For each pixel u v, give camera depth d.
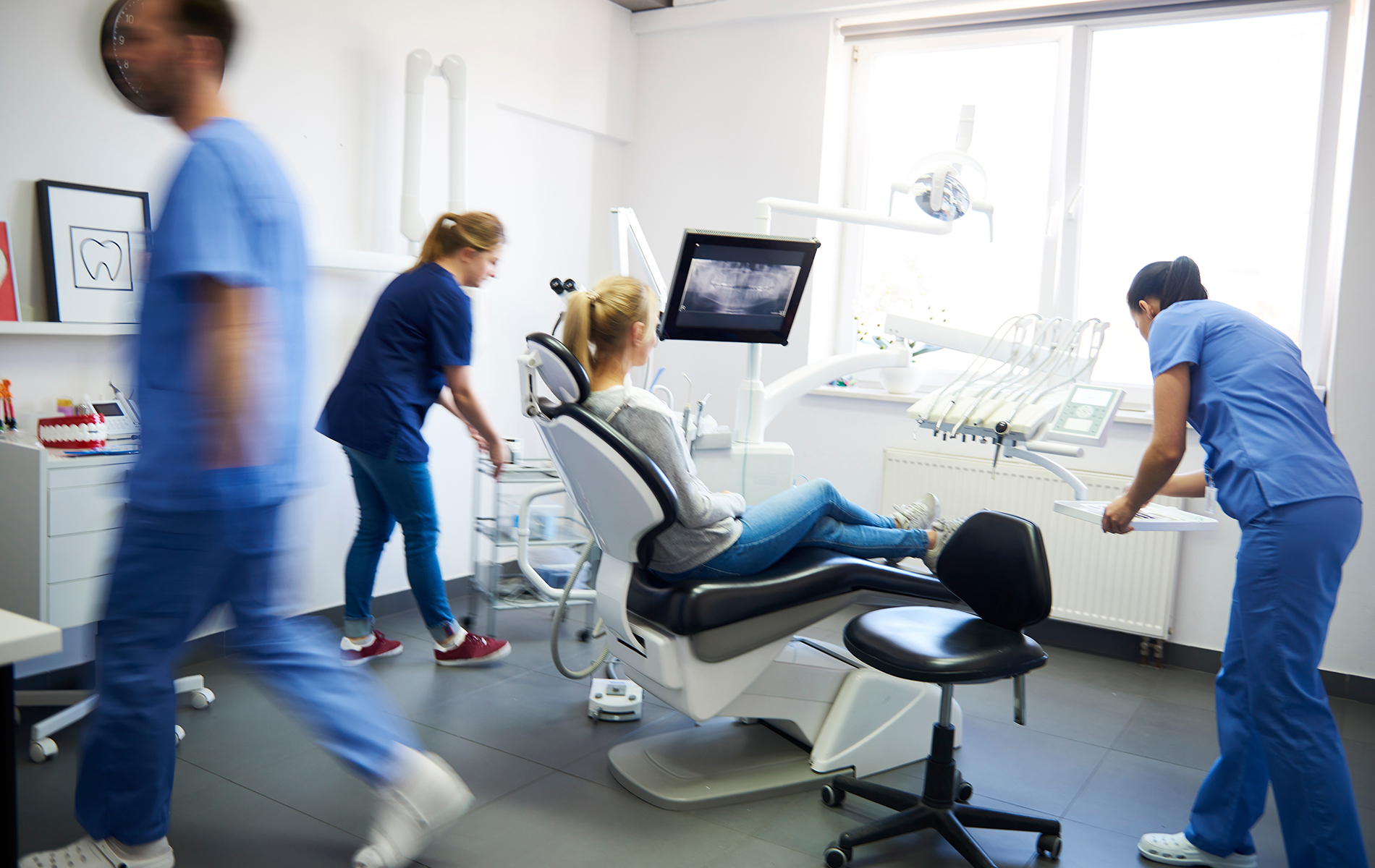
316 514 3.18
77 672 2.58
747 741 2.42
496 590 3.21
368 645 2.97
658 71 4.31
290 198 1.52
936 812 1.93
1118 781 2.39
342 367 3.18
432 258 2.75
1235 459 1.83
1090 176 3.70
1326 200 3.29
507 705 2.69
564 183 4.09
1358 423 2.96
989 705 2.88
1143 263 3.63
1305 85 3.34
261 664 1.61
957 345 2.69
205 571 1.52
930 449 3.76
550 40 3.87
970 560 2.01
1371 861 2.05
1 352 2.38
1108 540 3.37
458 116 3.35
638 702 2.61
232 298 1.42
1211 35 3.47
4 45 2.32
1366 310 2.92
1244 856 1.98
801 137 3.99
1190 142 3.53
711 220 4.21
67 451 2.29
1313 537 1.73
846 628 2.03
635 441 2.01
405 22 3.28
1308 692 1.75
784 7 3.92
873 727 2.35
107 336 2.56
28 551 2.17
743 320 2.51
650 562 2.13
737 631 2.12
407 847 1.73
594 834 2.01
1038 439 2.30
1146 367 3.63
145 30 1.45
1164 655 3.37
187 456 1.45
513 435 3.97
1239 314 1.95
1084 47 3.63
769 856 1.95
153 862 1.67
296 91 2.98
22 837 1.86
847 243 4.16
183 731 2.40
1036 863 1.99
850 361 2.80
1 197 2.34
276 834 1.94
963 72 3.93
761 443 2.66
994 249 3.90
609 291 2.09
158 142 2.64
